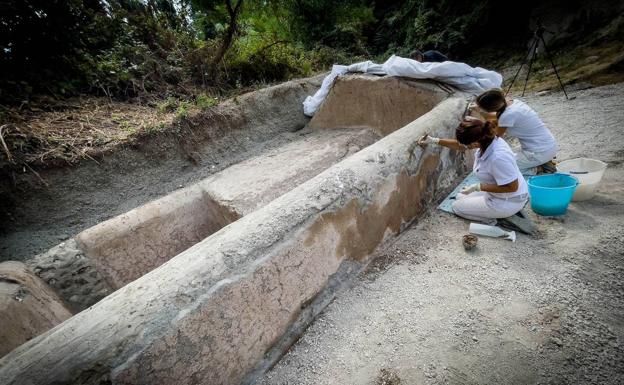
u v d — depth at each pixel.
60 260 2.30
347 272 1.99
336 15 8.70
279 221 1.61
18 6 3.53
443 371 1.45
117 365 1.06
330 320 1.77
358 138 3.97
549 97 4.74
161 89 4.72
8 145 2.80
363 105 4.18
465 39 8.30
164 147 3.63
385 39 9.90
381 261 2.16
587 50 5.77
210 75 5.29
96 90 4.23
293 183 3.06
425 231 2.44
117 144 3.34
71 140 3.17
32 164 2.85
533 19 7.16
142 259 2.63
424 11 8.73
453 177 2.99
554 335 1.51
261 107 4.63
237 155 4.18
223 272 1.35
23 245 2.66
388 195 2.20
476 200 2.36
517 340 1.52
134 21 5.07
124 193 3.29
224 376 1.36
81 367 1.03
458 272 1.98
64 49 3.99
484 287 1.84
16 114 3.11
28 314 1.72
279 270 1.55
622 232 2.01
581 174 2.33
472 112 2.91
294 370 1.54
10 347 1.54
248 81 5.77
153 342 1.13
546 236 2.15
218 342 1.32
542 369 1.38
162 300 1.21
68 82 3.93
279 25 7.80
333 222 1.83
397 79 3.72
